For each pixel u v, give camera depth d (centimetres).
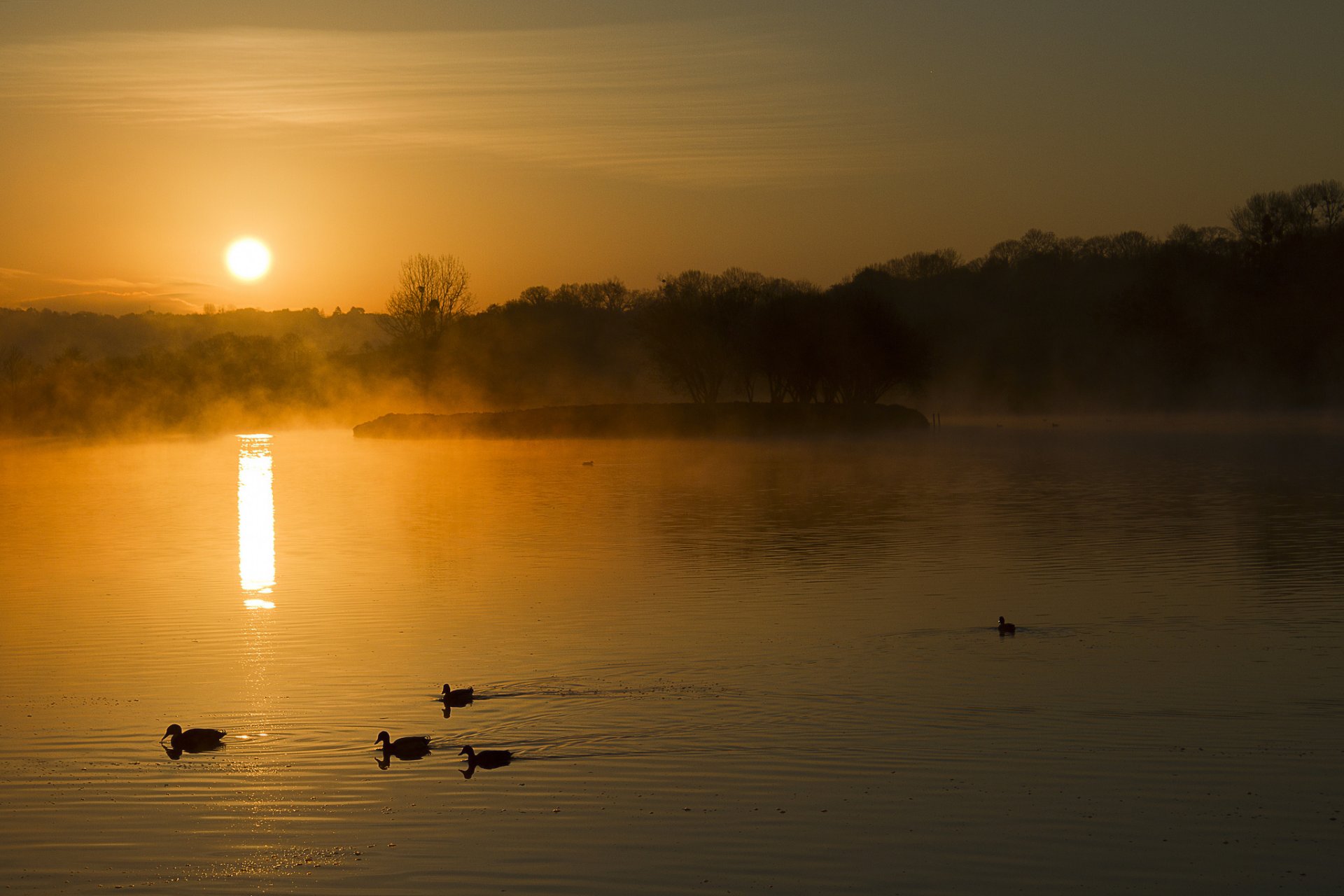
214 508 6562
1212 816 1795
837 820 1805
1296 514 5569
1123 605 3350
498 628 3153
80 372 18888
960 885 1597
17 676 2697
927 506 6162
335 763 2088
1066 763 2022
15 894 1609
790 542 4784
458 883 1630
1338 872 1612
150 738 2233
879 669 2652
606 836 1761
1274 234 18500
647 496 6931
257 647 2964
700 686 2528
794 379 15912
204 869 1678
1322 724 2206
